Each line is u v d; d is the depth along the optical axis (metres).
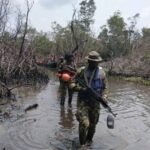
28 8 23.80
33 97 14.58
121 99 15.32
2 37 19.78
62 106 12.65
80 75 7.98
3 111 10.99
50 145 7.85
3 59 18.22
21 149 7.50
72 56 12.72
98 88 7.87
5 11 21.36
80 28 48.00
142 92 18.61
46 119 10.35
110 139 8.51
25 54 22.05
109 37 53.72
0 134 8.45
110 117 7.76
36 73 22.66
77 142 8.11
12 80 19.14
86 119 7.70
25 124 9.55
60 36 51.62
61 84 12.83
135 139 8.66
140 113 12.05
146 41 45.03
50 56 41.94
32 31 28.42
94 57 7.85
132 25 55.28
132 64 32.59
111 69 32.38
